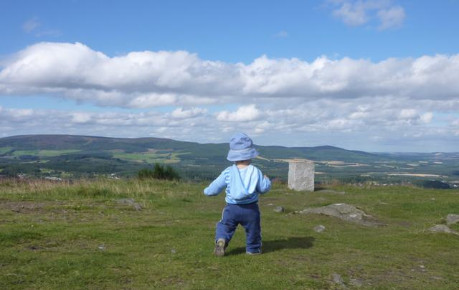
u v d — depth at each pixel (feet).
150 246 25.71
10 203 42.75
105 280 19.21
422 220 44.16
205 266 21.68
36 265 20.76
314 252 25.79
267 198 60.18
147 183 71.56
